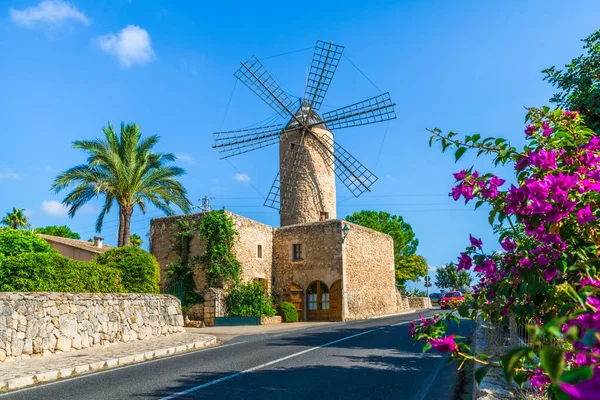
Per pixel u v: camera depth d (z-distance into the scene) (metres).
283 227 28.72
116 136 24.64
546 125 4.16
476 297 4.68
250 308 23.28
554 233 3.40
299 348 11.91
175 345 12.48
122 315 13.62
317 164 32.47
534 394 4.79
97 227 25.38
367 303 28.97
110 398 6.68
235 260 24.52
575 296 2.23
